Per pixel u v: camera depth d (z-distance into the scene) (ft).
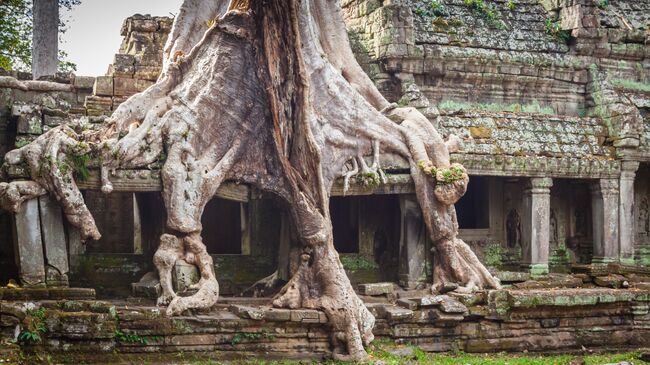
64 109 54.80
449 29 64.44
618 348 56.75
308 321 48.49
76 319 44.01
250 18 50.21
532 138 62.49
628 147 63.98
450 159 58.08
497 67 64.39
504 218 65.41
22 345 43.04
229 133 50.98
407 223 56.59
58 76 56.80
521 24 67.72
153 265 52.70
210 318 46.98
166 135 49.78
